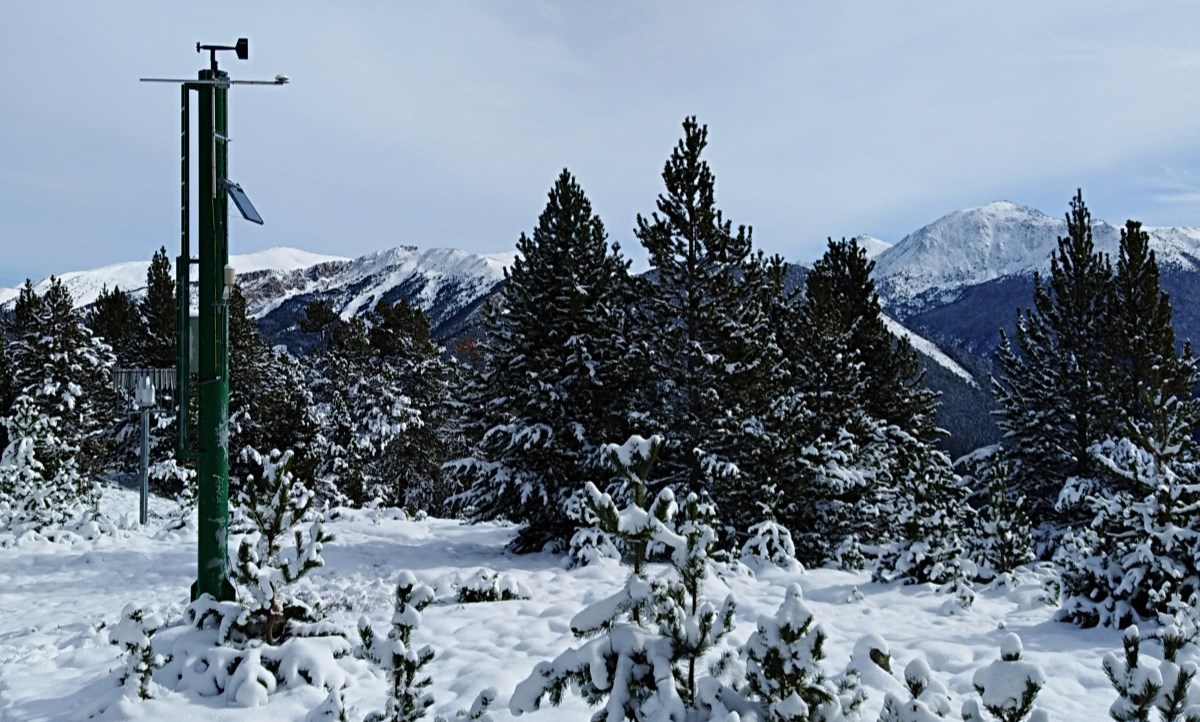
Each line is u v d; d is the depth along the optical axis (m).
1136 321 23.05
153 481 31.84
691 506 4.28
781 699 3.55
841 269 27.94
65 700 6.23
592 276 17.50
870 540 18.42
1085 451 23.44
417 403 42.53
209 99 7.76
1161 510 9.46
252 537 15.76
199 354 7.70
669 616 3.86
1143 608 9.25
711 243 17.55
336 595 11.31
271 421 31.84
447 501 17.14
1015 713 3.49
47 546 14.77
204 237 7.74
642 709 3.69
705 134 17.61
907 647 8.30
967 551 13.77
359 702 6.10
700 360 17.08
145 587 12.09
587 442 16.20
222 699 6.10
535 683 3.98
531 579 12.75
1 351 29.14
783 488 15.99
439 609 9.84
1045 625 9.54
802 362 20.80
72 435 28.20
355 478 32.09
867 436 20.34
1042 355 25.36
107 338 40.06
